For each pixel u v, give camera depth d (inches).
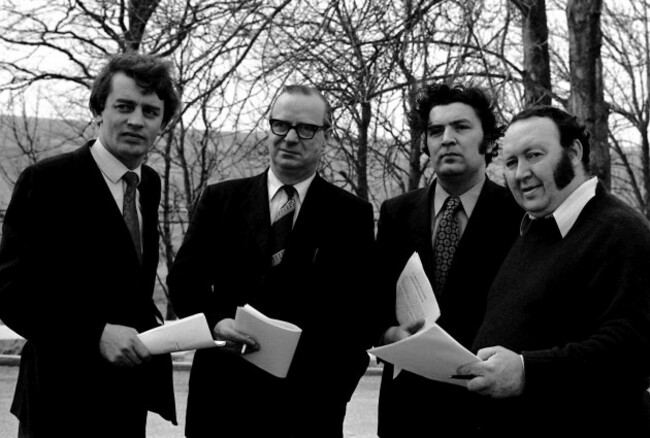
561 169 138.3
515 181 141.9
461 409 168.6
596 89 389.7
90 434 152.4
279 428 171.6
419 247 177.9
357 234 178.7
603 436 129.6
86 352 150.0
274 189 178.1
